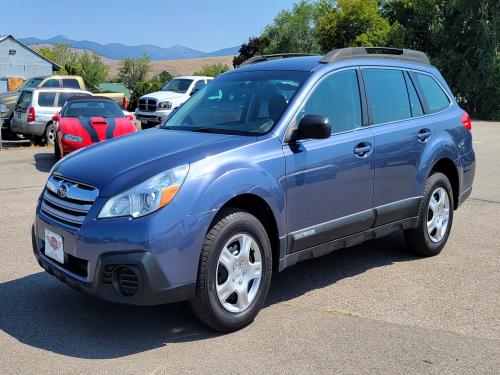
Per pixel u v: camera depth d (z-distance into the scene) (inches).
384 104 220.8
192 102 222.4
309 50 2054.6
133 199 152.0
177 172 156.4
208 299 159.5
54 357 152.5
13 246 253.6
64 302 191.2
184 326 172.4
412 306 189.2
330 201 192.7
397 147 217.2
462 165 254.7
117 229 150.4
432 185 235.1
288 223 179.9
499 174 459.2
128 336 165.8
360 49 220.4
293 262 184.5
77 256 156.4
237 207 170.2
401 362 150.2
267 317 179.5
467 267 230.1
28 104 662.5
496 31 1256.2
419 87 241.0
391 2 1517.0
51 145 665.6
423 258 242.8
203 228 156.6
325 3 1659.7
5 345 159.3
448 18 1333.7
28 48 1939.0
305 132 179.3
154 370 145.4
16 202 346.0
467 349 158.1
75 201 162.6
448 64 1299.2
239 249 167.9
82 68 2175.2
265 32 2133.4
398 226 223.8
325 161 189.3
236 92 208.8
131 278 151.0
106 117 510.3
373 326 172.9
